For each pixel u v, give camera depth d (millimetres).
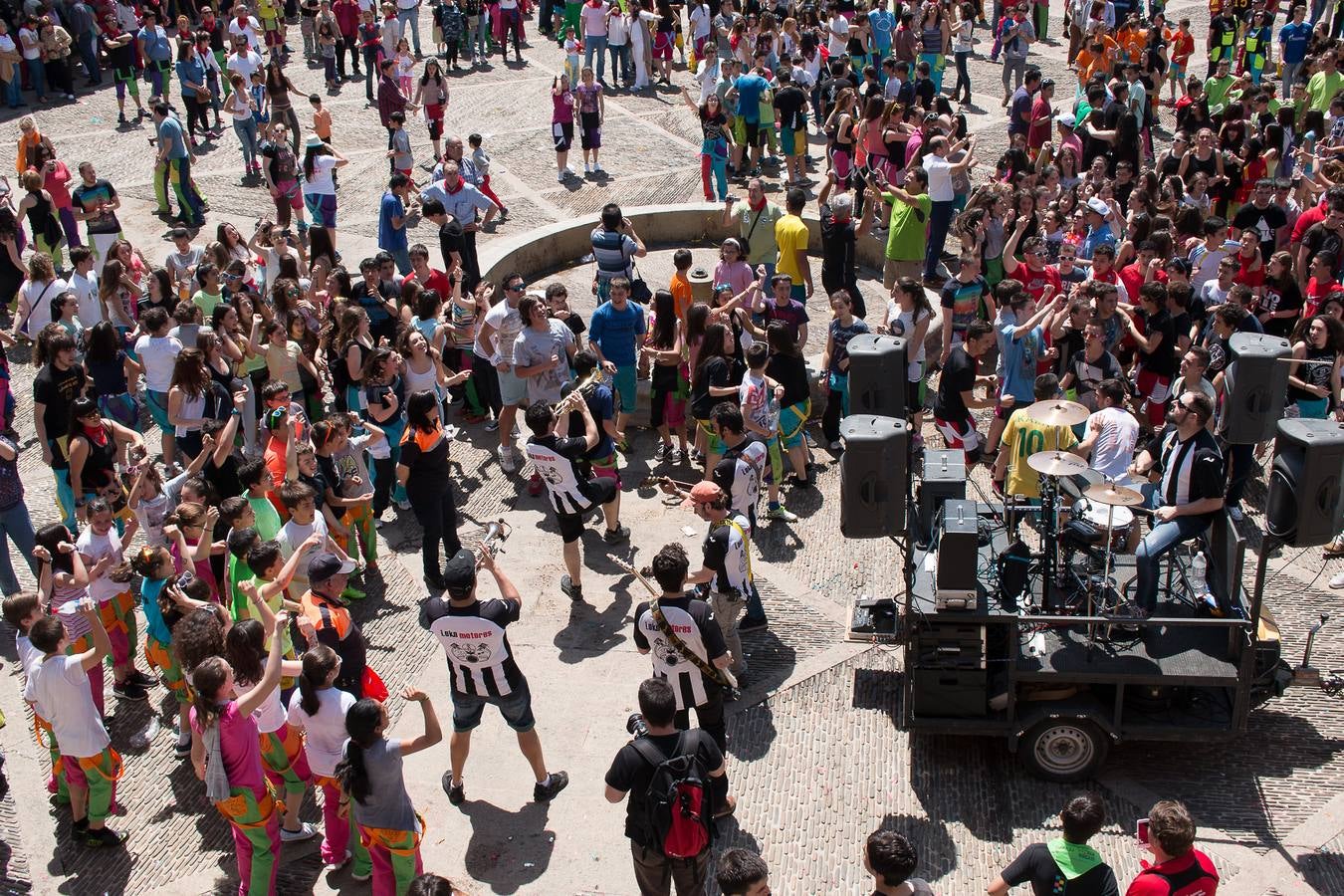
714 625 7727
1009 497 9344
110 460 10430
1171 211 14984
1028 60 26516
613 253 14008
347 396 12023
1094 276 12758
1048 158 17688
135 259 14336
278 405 10289
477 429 13312
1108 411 9875
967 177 16609
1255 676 8211
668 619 7680
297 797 7859
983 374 13891
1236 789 8219
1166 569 8945
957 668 8164
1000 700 8305
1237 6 24875
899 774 8469
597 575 10766
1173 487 8312
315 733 7352
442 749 8844
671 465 12586
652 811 6527
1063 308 11734
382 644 9922
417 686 9453
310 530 9172
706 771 6637
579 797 8336
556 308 12367
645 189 20062
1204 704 8297
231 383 11656
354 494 10375
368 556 10789
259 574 8289
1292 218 14789
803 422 11719
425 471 10070
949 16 24062
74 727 7652
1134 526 9078
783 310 11680
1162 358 11945
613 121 23516
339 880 7719
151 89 24734
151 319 11727
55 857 7918
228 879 7746
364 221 18578
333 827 7648
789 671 9516
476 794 8391
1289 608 9984
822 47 23859
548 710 9156
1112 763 8508
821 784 8391
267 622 8062
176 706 9344
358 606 10406
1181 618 8031
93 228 15344
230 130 23031
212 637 7383
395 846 7059
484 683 7867
